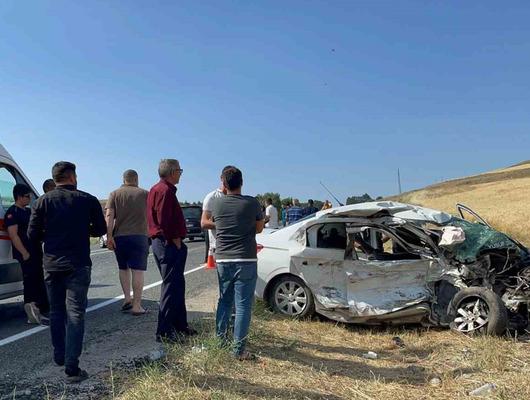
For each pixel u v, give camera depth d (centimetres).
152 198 611
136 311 771
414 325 733
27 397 455
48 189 761
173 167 613
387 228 734
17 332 687
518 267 717
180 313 628
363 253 768
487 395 466
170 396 440
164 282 612
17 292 751
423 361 579
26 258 699
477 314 665
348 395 471
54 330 522
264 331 666
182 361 532
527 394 464
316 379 510
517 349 603
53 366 541
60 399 449
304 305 753
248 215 552
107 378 498
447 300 694
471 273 689
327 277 745
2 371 526
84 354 578
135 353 577
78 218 506
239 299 552
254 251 559
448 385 497
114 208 761
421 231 720
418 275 708
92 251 2053
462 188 7800
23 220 702
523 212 3719
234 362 540
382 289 716
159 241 607
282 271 762
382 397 468
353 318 714
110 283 1118
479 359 563
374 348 633
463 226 736
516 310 691
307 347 624
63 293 521
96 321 737
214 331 630
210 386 471
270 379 501
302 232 773
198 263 1509
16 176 809
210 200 679
